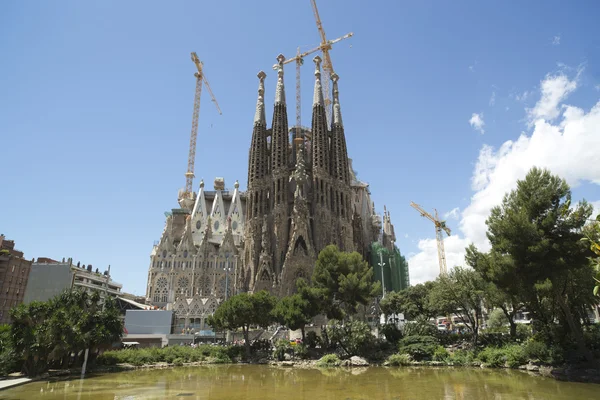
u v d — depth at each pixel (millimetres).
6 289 90688
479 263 46469
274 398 30359
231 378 42969
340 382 38562
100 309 51844
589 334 43625
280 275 121500
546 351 42469
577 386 33125
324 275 66875
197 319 124250
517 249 40594
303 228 128125
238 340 83000
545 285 38125
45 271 99062
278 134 146375
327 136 150875
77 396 31719
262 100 157875
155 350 59562
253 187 143750
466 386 34344
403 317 91875
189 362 59719
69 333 43594
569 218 39281
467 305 59312
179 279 154375
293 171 148875
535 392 30688
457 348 56750
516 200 44125
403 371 46750
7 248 99625
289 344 63281
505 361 46781
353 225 159375
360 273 68000
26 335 42031
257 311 63281
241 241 158750
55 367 47375
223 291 154250
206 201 191750
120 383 39250
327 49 194375
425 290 80875
